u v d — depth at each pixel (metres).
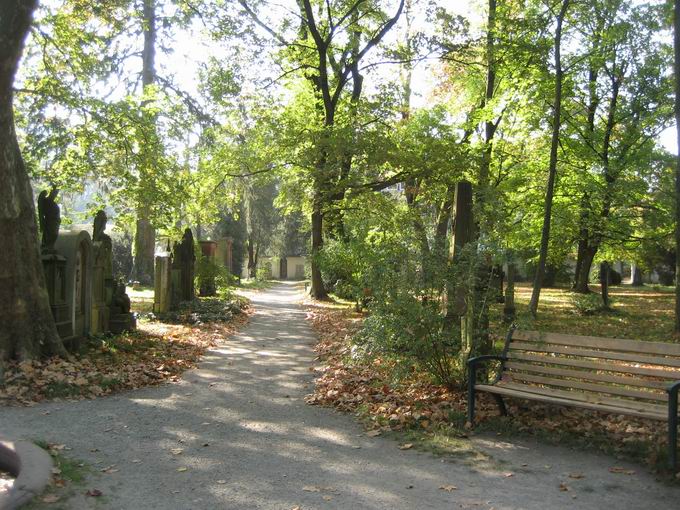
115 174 17.69
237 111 22.34
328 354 10.81
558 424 5.99
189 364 9.88
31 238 8.49
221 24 19.33
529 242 19.94
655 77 19.64
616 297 30.88
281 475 4.75
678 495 4.38
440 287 6.92
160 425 6.17
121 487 4.42
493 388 6.00
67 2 14.80
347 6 22.48
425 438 5.73
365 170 17.11
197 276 23.50
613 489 4.49
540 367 6.09
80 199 23.64
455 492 4.42
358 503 4.20
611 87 20.48
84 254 10.84
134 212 19.52
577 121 19.58
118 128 16.77
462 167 16.16
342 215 20.31
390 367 7.65
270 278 73.12
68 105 15.79
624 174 19.05
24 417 6.30
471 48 19.42
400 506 4.15
